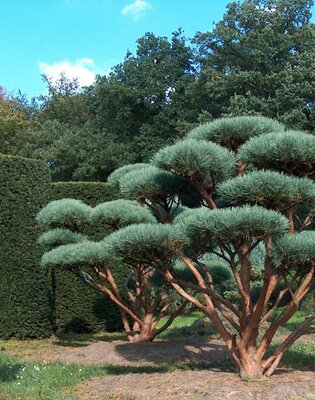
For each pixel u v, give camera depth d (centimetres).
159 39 3145
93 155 2811
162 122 2909
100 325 1246
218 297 643
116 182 979
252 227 543
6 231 1070
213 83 2567
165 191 712
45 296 1118
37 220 1034
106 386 621
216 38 2734
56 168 2820
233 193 572
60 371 704
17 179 1091
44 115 3994
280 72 2431
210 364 780
